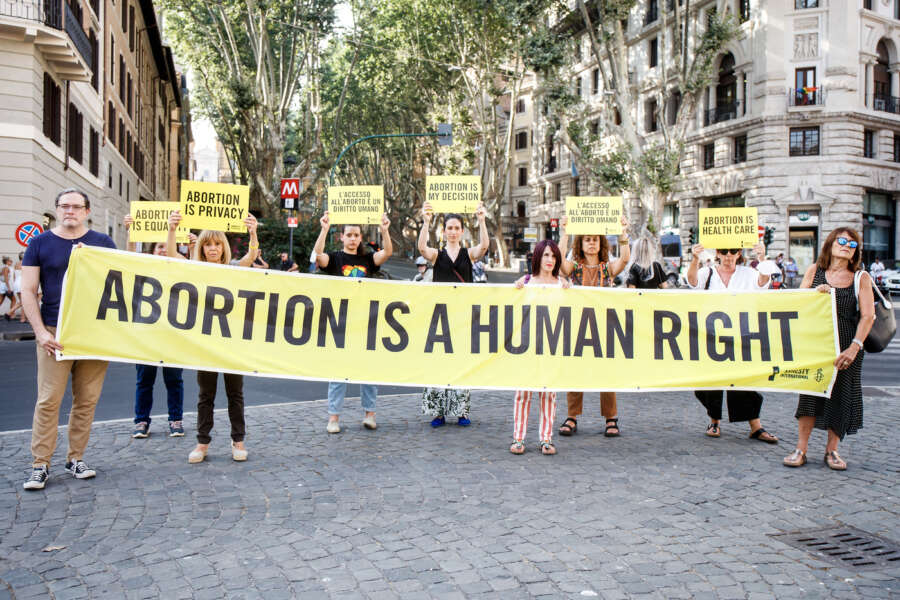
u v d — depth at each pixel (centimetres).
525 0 2711
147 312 573
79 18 2308
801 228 3425
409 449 629
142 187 4250
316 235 2894
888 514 477
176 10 3366
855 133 3347
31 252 534
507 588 358
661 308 646
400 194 5694
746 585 366
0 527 434
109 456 595
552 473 560
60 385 516
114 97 3158
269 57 3108
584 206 685
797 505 493
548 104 2970
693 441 673
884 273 3225
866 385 1077
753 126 3491
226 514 461
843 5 3312
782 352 624
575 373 636
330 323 625
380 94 4462
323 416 768
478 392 940
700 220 686
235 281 605
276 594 349
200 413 584
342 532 431
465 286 642
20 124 1862
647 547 414
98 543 411
